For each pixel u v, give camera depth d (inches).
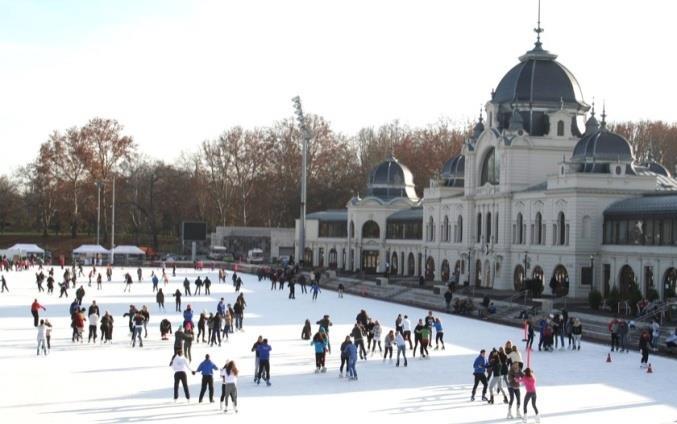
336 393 1720.0
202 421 1448.1
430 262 5423.2
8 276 5118.1
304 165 5472.4
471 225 4849.9
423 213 5541.3
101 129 7632.9
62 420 1440.7
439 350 2353.6
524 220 4318.4
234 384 1519.4
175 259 7514.8
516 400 1638.8
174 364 1610.5
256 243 7613.2
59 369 1931.6
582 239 3887.8
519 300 3727.9
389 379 1887.3
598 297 3351.4
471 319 3208.7
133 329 2285.9
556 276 4028.1
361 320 2384.4
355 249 6417.3
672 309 3036.4
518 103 4643.2
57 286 4333.2
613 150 3949.3
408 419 1497.3
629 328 2699.3
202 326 2404.0
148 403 1587.1
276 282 4958.2
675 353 2313.0
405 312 3425.2
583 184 3882.9
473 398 1673.2
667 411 1604.3
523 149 4456.2
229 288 4569.4
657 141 7204.7
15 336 2444.6
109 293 4013.3
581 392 1786.4
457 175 5413.4
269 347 1801.2
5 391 1684.3
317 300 3944.4
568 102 4611.2
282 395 1686.8
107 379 1818.4
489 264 4618.6
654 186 3941.9
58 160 7662.4
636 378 1957.4
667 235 3472.0
